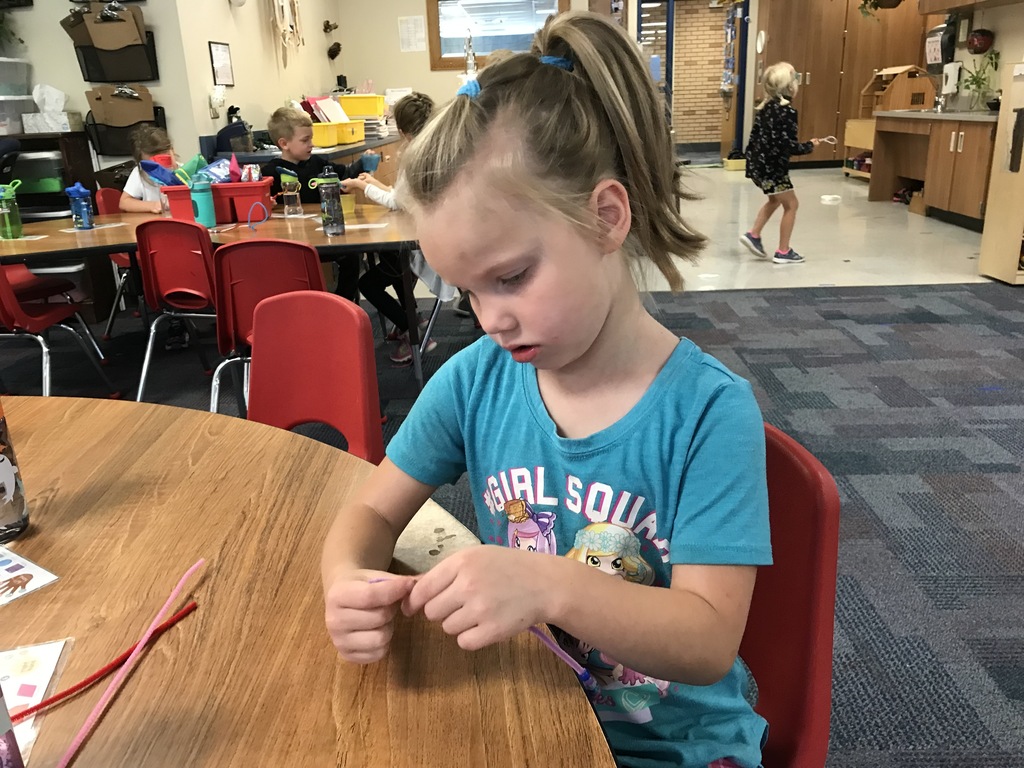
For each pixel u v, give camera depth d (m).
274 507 0.88
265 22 5.93
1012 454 2.60
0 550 0.81
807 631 0.73
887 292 4.58
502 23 7.54
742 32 11.08
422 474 0.87
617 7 7.74
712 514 0.72
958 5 6.38
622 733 0.78
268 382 1.42
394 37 7.59
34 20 4.66
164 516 0.86
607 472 0.78
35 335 3.07
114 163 4.82
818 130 10.75
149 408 1.18
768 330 3.96
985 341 3.69
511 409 0.84
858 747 1.50
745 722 0.78
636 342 0.78
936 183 6.69
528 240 0.65
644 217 0.75
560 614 0.60
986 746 1.50
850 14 10.28
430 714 0.57
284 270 2.59
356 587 0.62
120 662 0.63
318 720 0.56
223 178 3.62
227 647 0.65
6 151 4.12
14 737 0.50
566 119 0.68
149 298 3.10
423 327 4.26
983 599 1.90
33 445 1.06
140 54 4.58
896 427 2.83
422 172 0.67
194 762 0.53
